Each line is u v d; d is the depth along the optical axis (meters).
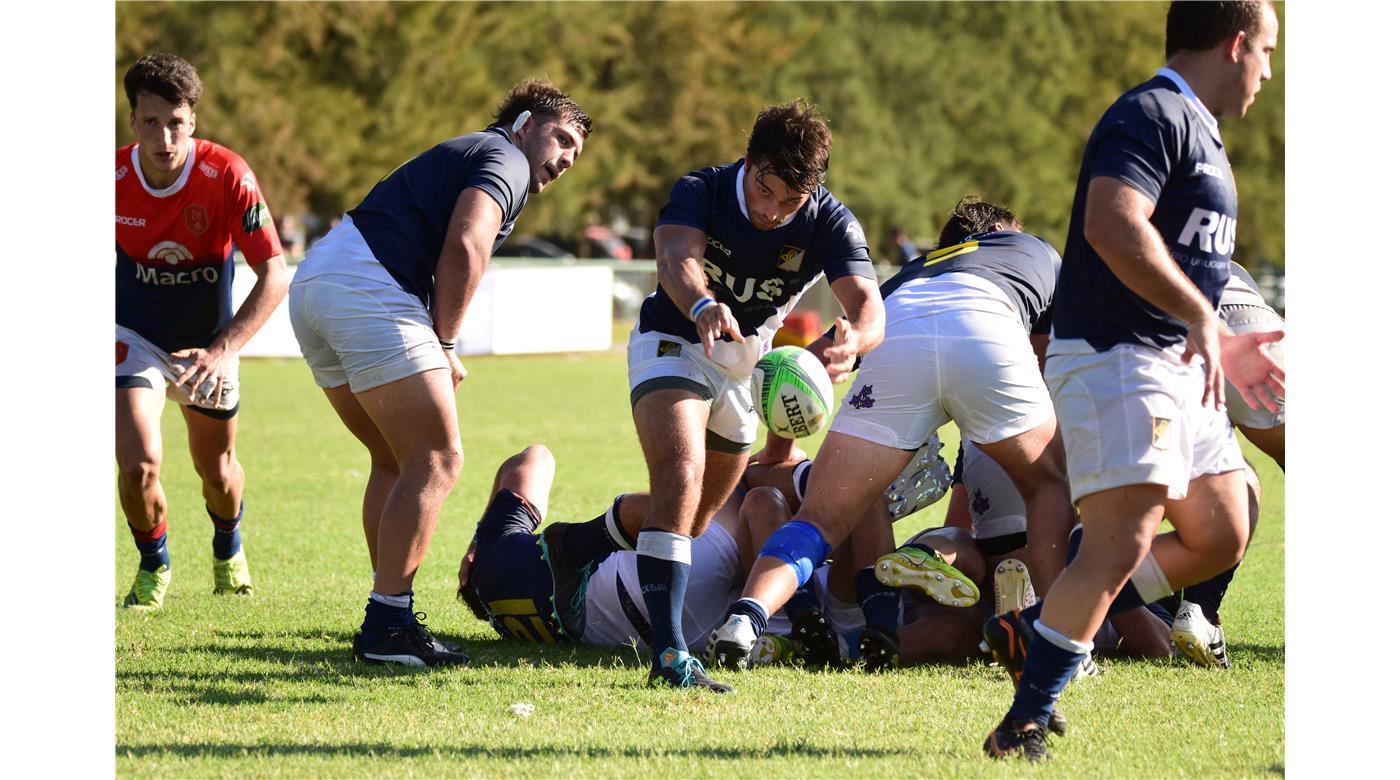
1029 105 168.00
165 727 14.89
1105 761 13.93
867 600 18.45
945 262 19.39
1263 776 13.52
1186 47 14.19
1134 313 13.70
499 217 18.58
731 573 19.47
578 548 19.56
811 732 14.88
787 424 16.78
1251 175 159.88
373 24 130.12
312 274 18.39
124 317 22.27
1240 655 19.70
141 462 21.59
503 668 18.22
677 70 155.50
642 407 17.59
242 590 24.02
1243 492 17.05
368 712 15.65
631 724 15.17
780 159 16.66
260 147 122.81
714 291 18.17
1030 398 18.20
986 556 19.78
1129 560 13.73
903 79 167.25
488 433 52.06
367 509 20.47
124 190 21.53
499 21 143.75
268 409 59.56
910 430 18.09
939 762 13.72
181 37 121.88
